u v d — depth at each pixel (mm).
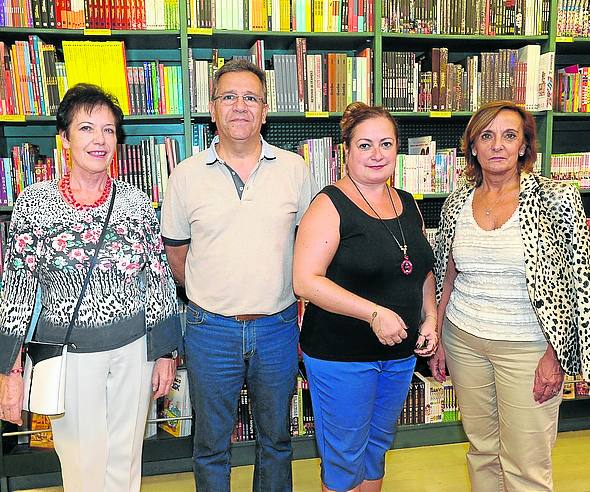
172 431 2838
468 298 1913
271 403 2043
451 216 2008
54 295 1688
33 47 2574
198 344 1988
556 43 2973
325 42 2953
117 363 1747
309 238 1752
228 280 1927
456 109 2926
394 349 1826
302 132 3143
